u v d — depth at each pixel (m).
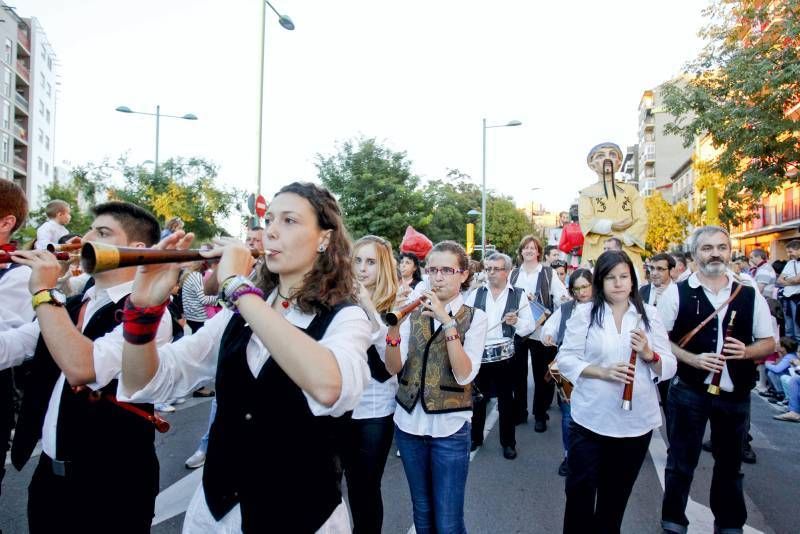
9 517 3.64
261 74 13.04
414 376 2.83
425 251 6.65
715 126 11.09
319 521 1.50
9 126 47.16
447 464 2.72
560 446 5.32
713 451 3.44
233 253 1.44
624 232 9.55
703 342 3.42
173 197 20.91
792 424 6.21
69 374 1.78
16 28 47.84
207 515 1.52
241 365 1.52
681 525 3.47
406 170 21.67
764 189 11.08
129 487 2.04
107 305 2.12
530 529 3.62
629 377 2.86
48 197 32.66
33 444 2.12
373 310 2.72
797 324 8.84
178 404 6.60
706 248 3.44
